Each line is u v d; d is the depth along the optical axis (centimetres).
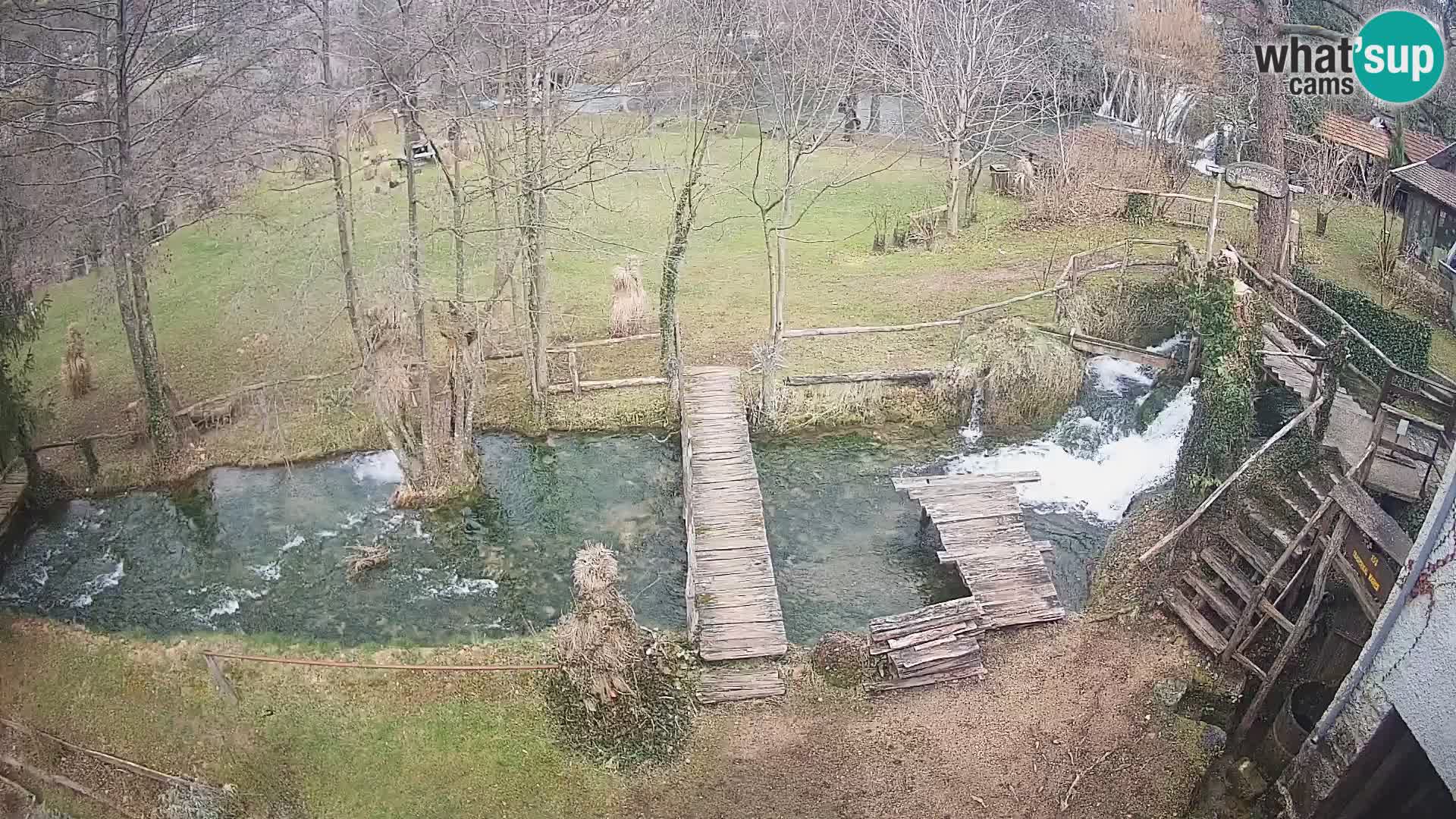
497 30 1834
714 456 1902
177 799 1284
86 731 1442
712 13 2689
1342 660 1400
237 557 1788
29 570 1770
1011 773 1321
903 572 1738
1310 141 2930
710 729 1391
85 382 2194
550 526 1862
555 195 2392
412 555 1792
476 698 1454
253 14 1989
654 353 2345
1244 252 2556
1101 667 1484
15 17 1717
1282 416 1770
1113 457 1991
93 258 2094
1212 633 1495
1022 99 3309
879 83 3416
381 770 1348
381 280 2033
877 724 1398
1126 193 2994
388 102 1803
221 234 2709
